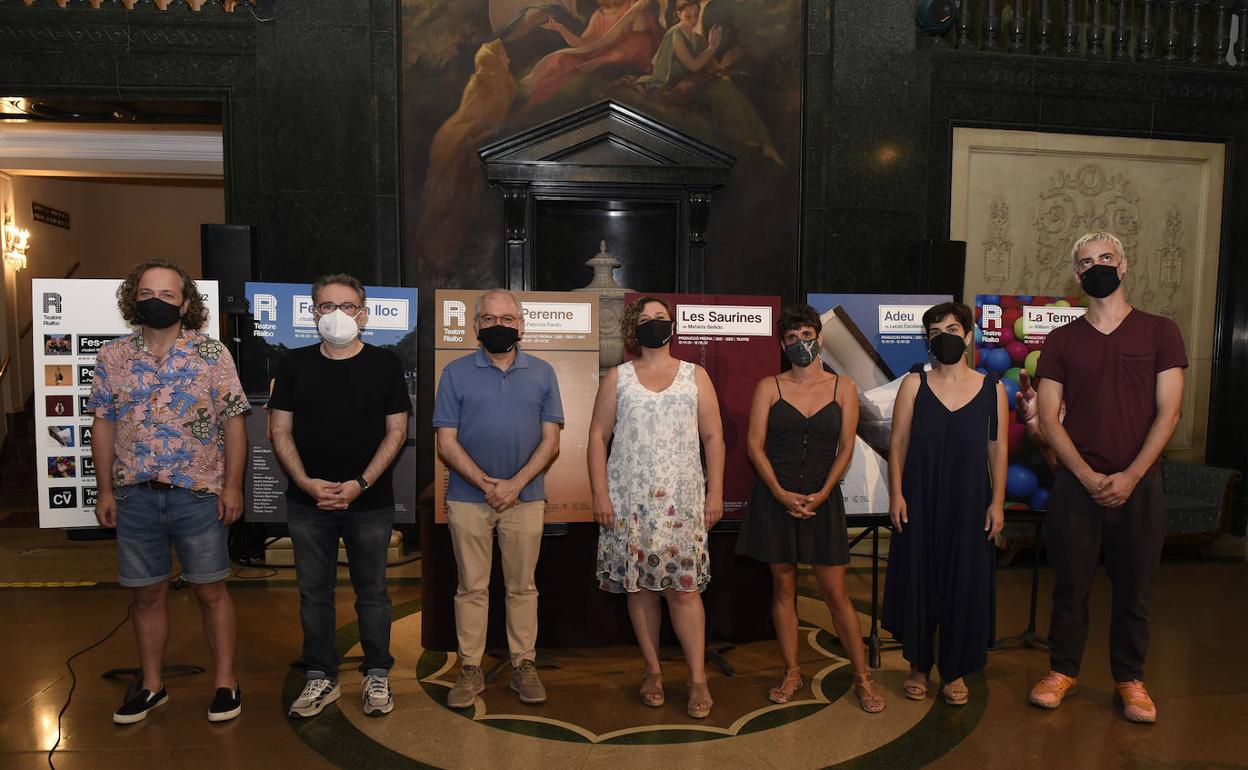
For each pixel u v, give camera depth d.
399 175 5.34
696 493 2.86
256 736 2.72
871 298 3.67
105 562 4.98
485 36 5.38
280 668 3.32
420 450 5.41
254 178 5.41
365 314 2.84
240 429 2.77
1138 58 5.93
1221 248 6.11
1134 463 2.76
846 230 5.55
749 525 2.98
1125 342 2.80
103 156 7.71
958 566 2.86
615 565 2.88
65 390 3.52
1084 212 5.98
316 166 5.25
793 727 2.81
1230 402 6.16
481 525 2.91
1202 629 3.84
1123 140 5.96
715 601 3.58
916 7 5.52
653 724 2.83
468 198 5.41
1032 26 5.93
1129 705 2.86
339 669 3.32
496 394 2.88
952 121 5.73
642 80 5.49
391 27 5.25
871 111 5.53
